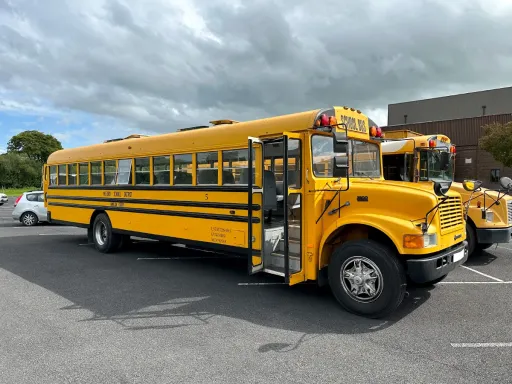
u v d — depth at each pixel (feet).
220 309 15.97
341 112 17.53
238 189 18.62
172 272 22.47
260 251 17.33
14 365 11.15
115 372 10.71
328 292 18.30
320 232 16.12
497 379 10.18
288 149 16.81
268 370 10.76
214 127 20.44
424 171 33.53
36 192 50.62
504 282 19.93
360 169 18.78
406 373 10.53
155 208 23.76
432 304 16.39
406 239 13.70
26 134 256.73
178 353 11.87
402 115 151.74
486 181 91.81
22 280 20.76
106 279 20.94
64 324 14.34
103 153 28.22
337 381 10.13
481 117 92.68
